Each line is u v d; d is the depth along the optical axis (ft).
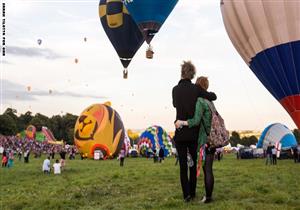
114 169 77.25
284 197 23.07
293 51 64.44
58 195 33.22
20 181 63.36
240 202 21.70
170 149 173.06
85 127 143.02
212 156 21.85
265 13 65.36
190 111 21.07
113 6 97.45
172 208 21.03
